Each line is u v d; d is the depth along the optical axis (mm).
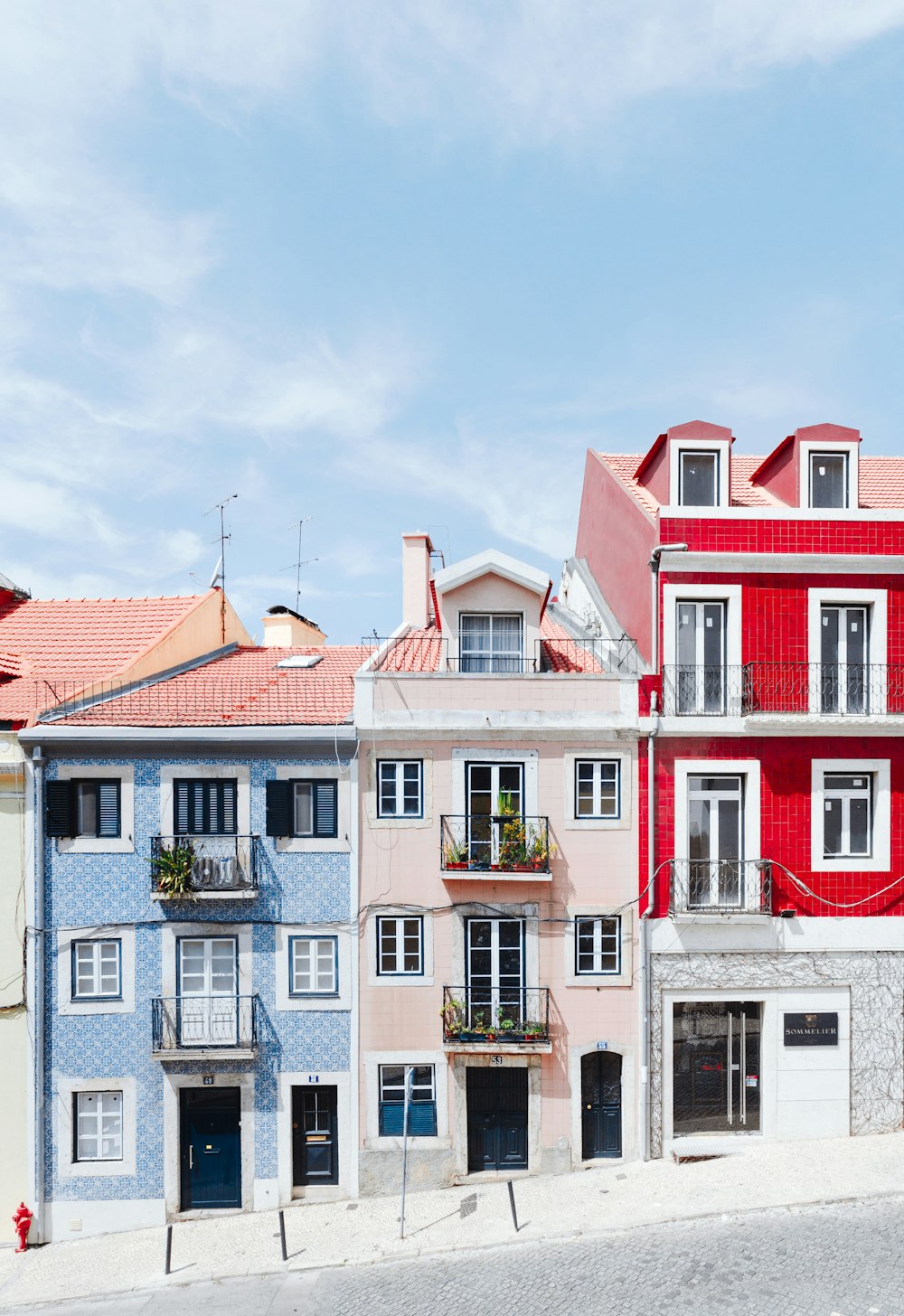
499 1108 14555
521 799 14719
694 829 14984
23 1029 14141
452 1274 11500
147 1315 11281
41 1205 13898
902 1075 14711
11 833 14367
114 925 14352
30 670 16547
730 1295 10328
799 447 15625
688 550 14906
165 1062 14109
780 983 14656
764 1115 14609
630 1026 14539
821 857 14797
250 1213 14039
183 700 15625
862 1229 11656
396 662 15672
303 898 14531
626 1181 13617
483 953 14625
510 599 15398
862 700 15000
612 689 14766
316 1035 14359
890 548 15125
